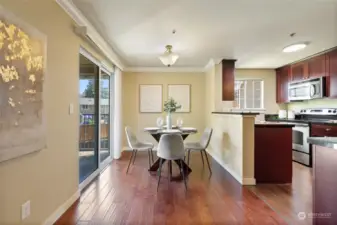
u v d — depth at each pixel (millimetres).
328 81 4574
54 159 2381
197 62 5773
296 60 5477
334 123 4141
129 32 3588
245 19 3086
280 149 3689
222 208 2693
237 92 6566
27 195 1910
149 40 3990
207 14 2926
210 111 5926
